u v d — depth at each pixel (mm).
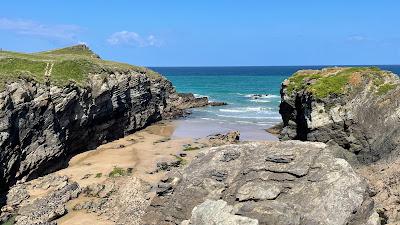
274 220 30859
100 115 78750
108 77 83750
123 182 52469
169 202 36844
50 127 63531
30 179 58469
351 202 32281
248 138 80750
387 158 50406
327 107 53750
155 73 115375
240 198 33781
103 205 47219
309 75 62344
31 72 70500
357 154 52781
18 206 48312
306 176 34344
